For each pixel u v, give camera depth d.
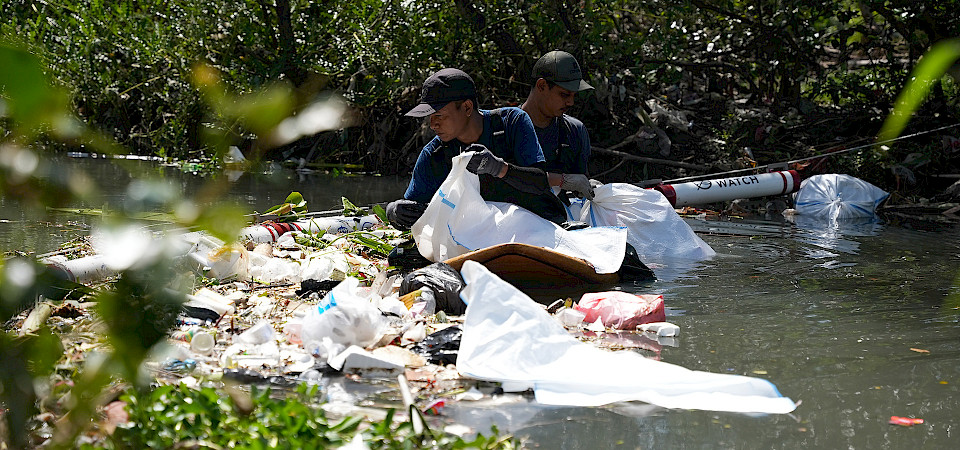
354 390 3.88
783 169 13.45
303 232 8.18
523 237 6.67
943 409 3.71
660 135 14.77
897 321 5.29
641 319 5.16
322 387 3.92
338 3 15.98
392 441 2.96
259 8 16.02
